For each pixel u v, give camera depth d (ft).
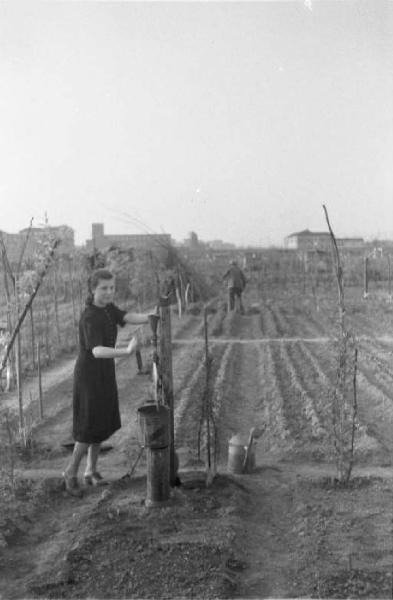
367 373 35.24
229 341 48.14
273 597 12.62
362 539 14.94
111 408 18.56
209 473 18.30
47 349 41.29
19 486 18.86
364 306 66.03
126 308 63.41
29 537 15.98
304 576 13.34
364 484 18.78
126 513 16.44
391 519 16.07
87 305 18.15
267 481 19.51
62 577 13.38
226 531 15.23
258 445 23.76
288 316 63.77
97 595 12.72
